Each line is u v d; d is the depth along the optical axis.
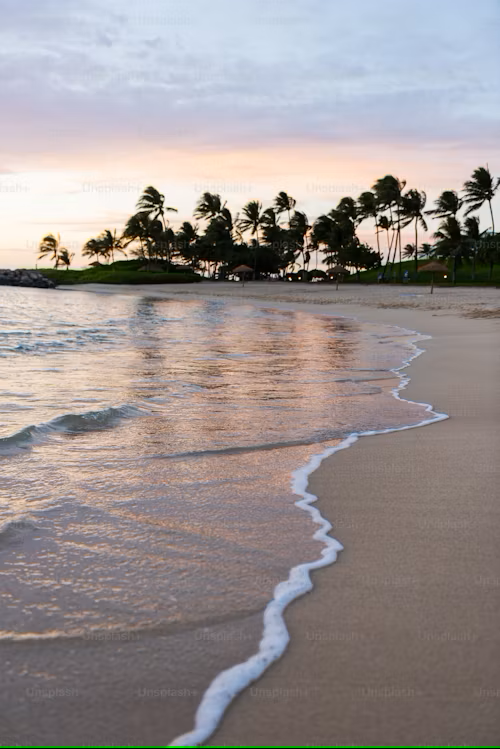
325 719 1.99
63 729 1.96
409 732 1.93
